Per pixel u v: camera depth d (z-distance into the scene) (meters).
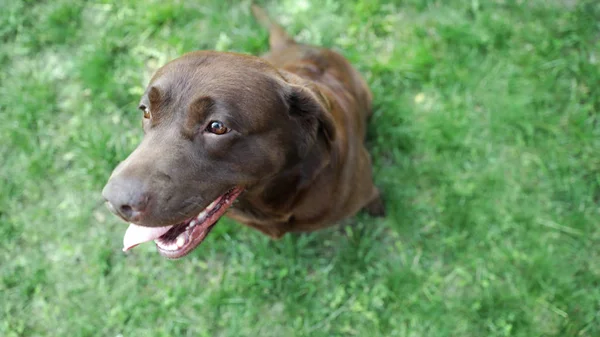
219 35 1.28
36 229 1.17
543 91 1.19
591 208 1.12
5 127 1.22
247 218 0.91
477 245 1.11
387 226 1.13
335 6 1.27
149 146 0.73
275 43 1.15
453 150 1.17
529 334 1.04
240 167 0.75
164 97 0.73
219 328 1.09
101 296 1.12
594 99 1.17
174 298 1.10
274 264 1.11
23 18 1.30
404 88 1.23
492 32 1.23
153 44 1.28
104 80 1.24
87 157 1.19
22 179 1.19
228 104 0.71
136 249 1.14
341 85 0.98
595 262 1.09
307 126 0.78
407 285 1.08
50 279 1.13
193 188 0.73
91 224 1.17
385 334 1.07
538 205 1.13
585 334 1.04
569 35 1.22
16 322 1.11
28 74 1.28
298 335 1.07
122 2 1.31
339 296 1.07
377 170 1.17
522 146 1.16
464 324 1.06
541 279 1.07
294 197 0.85
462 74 1.21
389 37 1.26
